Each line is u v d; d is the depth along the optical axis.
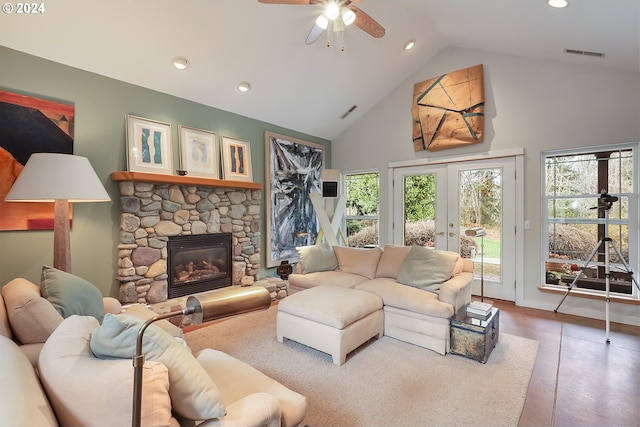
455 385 2.21
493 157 4.22
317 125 5.40
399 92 5.11
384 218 5.32
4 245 2.68
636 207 3.40
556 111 3.77
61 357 1.00
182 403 1.04
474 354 2.55
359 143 5.62
